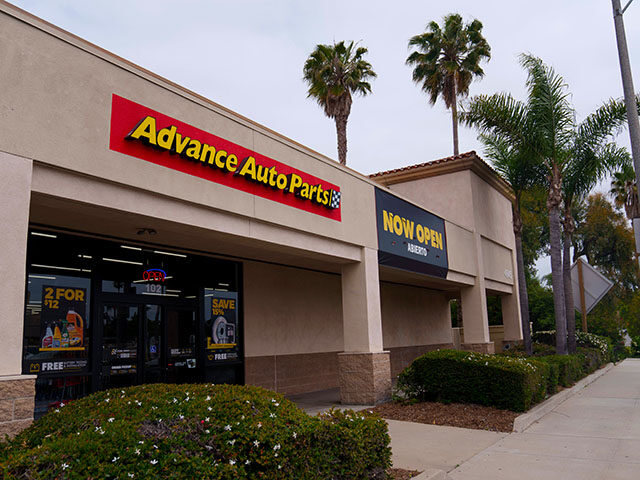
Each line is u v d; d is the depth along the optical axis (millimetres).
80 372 9680
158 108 8133
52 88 6699
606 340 26078
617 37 11797
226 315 13188
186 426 4285
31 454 3598
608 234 40281
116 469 3512
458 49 32438
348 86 28828
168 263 11867
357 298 12953
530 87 18828
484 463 7164
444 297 26188
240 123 9711
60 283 9641
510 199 25172
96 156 7125
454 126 32188
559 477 6488
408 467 6949
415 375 11930
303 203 11133
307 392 15242
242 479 4047
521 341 24281
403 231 15125
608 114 19469
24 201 6160
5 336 5703
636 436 8750
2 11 6297
